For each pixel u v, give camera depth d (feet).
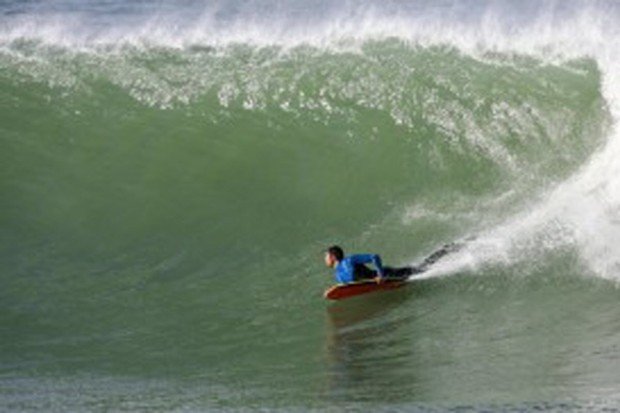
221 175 187.73
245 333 140.46
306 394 114.42
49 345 138.82
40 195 183.11
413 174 185.88
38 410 111.65
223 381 122.01
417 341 133.90
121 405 112.68
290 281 157.89
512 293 147.74
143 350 135.85
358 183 184.24
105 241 171.73
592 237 159.12
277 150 192.95
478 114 195.72
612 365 117.50
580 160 185.68
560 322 136.46
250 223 174.81
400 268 151.94
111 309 150.41
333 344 134.72
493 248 159.12
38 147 195.11
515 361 122.52
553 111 195.11
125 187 185.16
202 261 165.27
